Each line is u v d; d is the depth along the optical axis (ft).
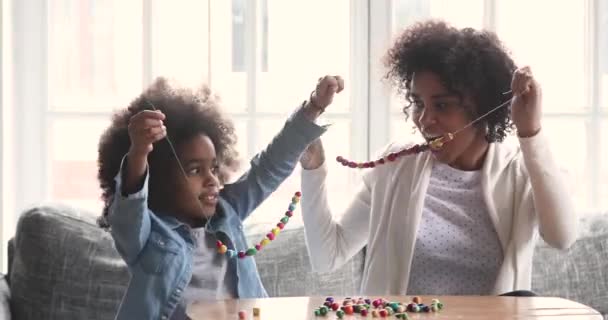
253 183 7.55
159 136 6.24
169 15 10.09
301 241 9.07
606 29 10.18
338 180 10.25
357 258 9.11
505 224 7.57
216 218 7.27
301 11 10.19
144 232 6.64
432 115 7.52
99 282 8.68
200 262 7.07
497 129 7.68
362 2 10.13
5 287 8.84
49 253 8.78
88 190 10.28
